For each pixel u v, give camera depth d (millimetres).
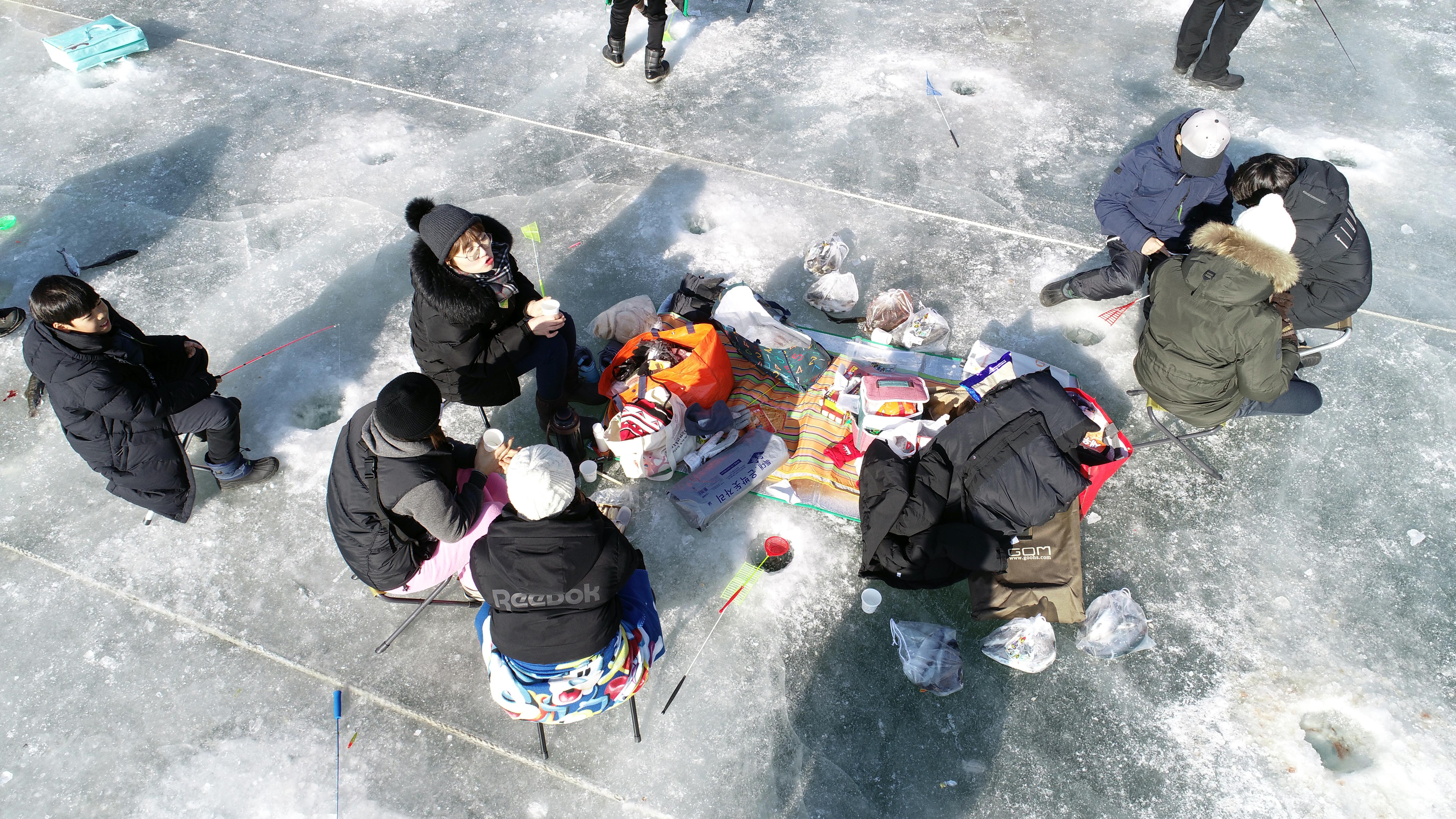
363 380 4316
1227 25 5777
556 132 5832
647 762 3074
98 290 4777
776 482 3834
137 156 5629
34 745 3129
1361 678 3275
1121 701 3215
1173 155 4043
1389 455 4023
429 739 3139
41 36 6645
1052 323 4602
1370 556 3648
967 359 4305
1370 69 6336
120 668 3332
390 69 6352
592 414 4180
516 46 6578
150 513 3820
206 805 2982
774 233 5113
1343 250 3740
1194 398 3588
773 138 5789
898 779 3035
